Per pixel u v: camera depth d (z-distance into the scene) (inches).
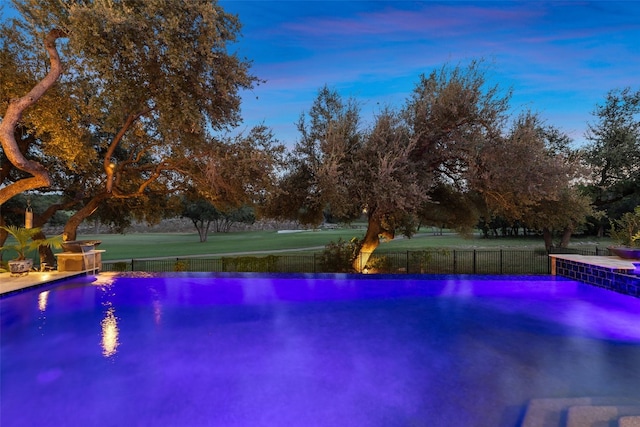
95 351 207.6
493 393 157.9
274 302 317.1
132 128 541.3
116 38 377.7
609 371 179.8
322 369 184.4
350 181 494.0
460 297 331.0
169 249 1222.9
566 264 378.3
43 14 377.1
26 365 187.8
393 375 177.3
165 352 206.7
